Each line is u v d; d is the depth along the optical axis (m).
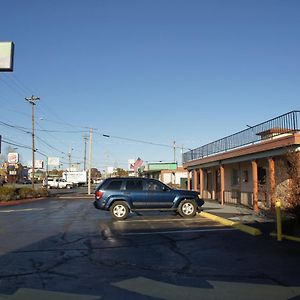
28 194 43.00
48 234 14.92
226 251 11.20
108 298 7.14
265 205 24.09
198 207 20.86
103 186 20.16
